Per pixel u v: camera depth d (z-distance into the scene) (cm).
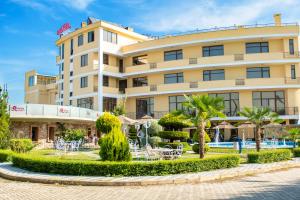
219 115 1773
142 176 1324
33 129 3378
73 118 3428
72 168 1372
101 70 4306
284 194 991
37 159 1495
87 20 4828
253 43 4075
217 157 1551
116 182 1206
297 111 3816
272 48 4016
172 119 2611
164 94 4319
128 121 3052
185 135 2589
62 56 4984
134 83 4653
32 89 5941
